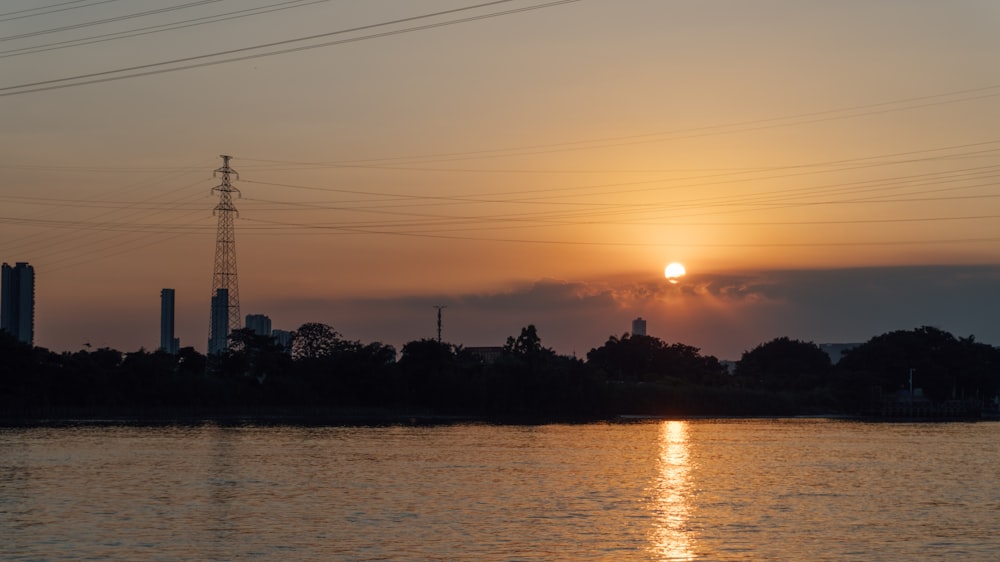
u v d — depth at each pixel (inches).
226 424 7564.0
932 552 2450.8
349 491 3427.7
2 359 7445.9
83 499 3191.4
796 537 2613.2
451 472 4079.7
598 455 4977.9
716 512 3016.7
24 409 7701.8
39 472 3961.6
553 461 4608.8
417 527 2689.5
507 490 3486.7
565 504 3142.2
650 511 3011.8
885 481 3954.2
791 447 5748.0
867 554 2415.1
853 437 6929.1
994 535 2682.1
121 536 2541.8
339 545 2433.6
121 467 4160.9
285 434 6501.0
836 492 3560.5
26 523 2726.4
